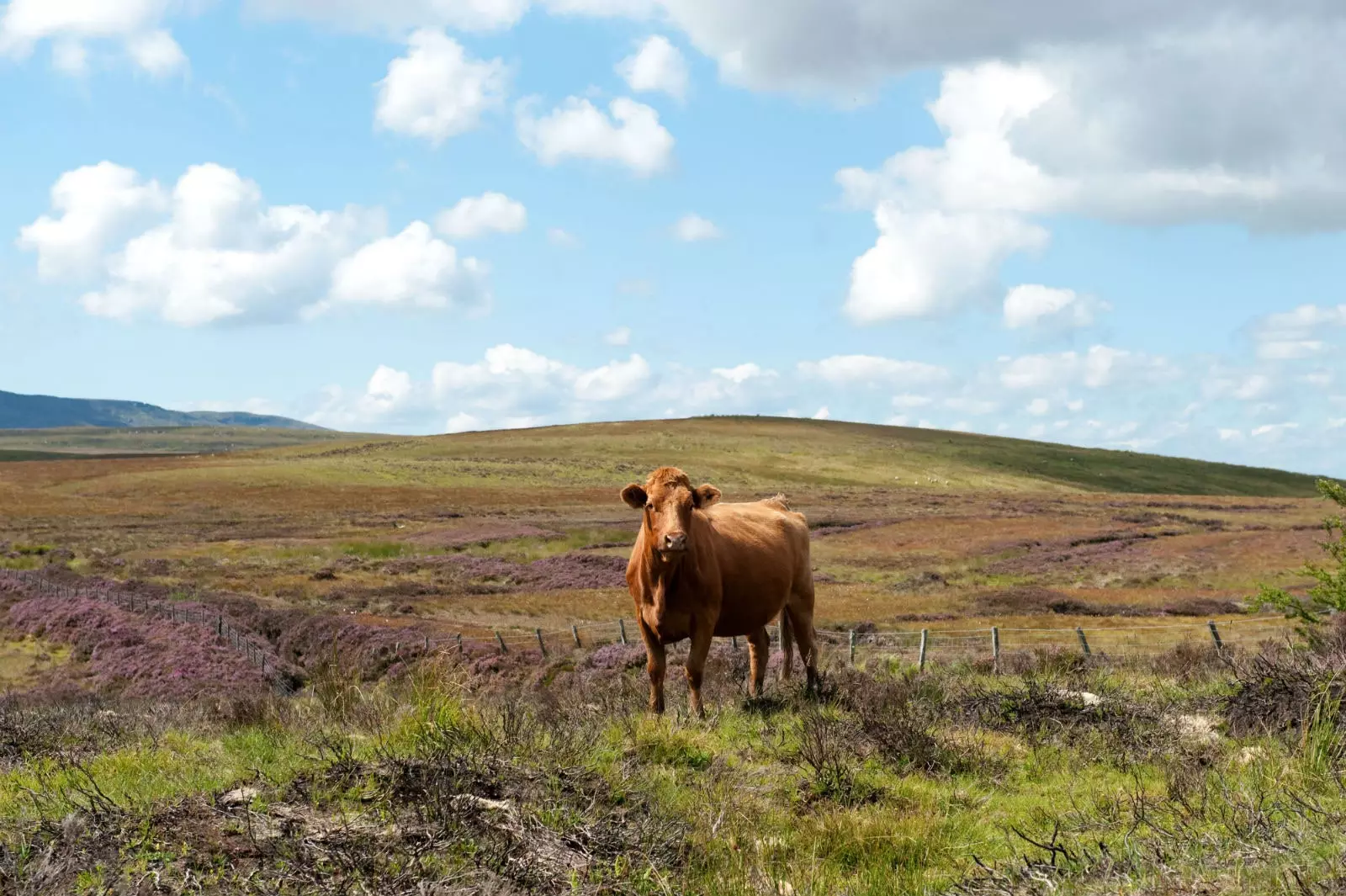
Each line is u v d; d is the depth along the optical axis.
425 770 6.93
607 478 126.12
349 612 42.31
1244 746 8.77
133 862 5.36
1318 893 4.62
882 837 6.65
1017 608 40.56
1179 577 51.34
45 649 33.59
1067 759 9.03
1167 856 5.64
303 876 5.27
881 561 61.09
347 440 173.38
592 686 15.28
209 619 35.28
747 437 174.75
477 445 159.75
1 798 7.24
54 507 93.25
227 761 8.39
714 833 6.58
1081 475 160.88
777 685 12.94
